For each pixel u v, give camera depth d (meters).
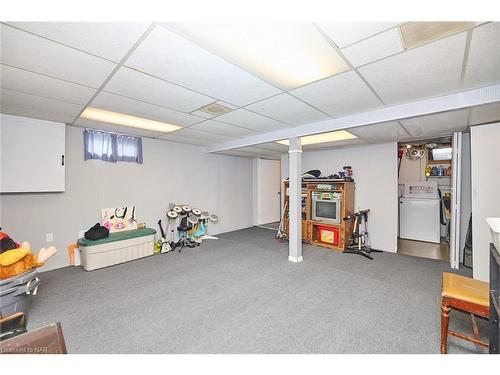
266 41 1.50
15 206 3.24
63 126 3.46
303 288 2.89
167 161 4.98
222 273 3.40
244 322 2.17
